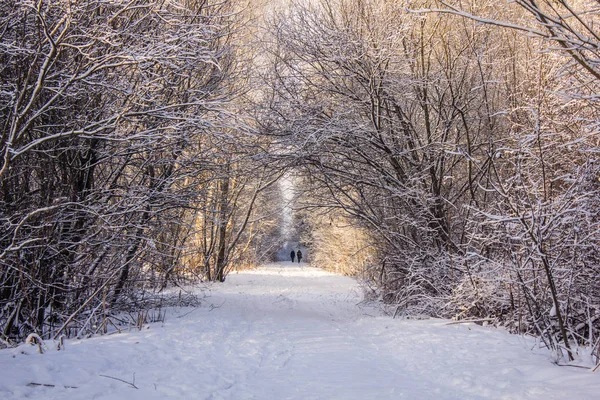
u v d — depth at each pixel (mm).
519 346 7422
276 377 6070
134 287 11781
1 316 8336
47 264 9023
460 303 10234
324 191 14328
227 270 26875
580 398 4648
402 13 12148
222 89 11836
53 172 9211
